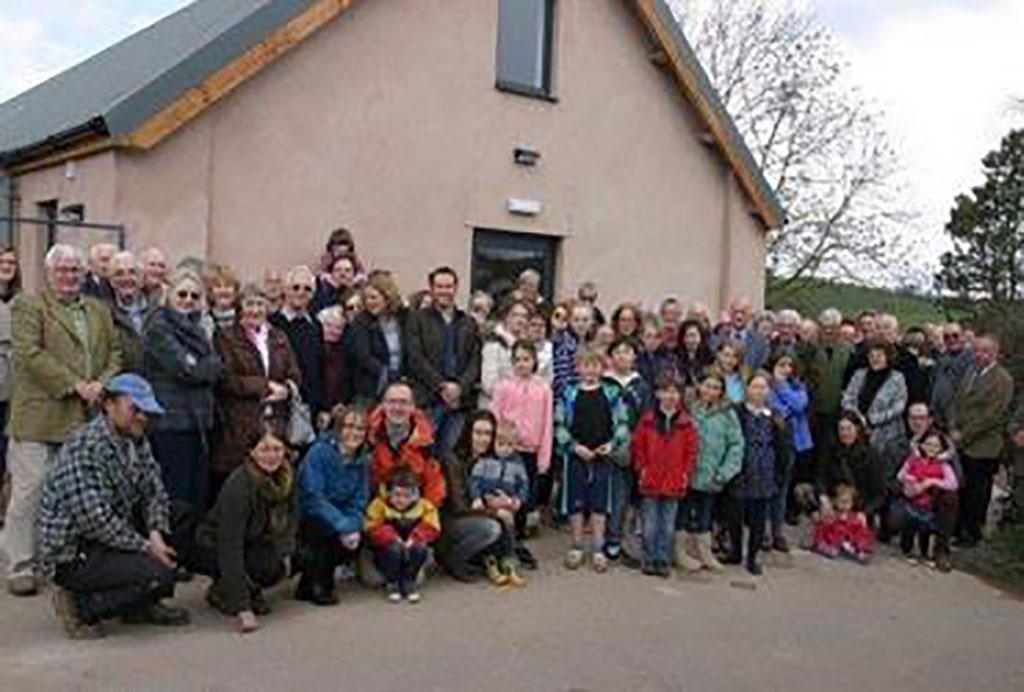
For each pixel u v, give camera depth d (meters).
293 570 6.71
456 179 11.87
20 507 6.48
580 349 8.84
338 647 5.89
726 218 14.24
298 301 7.80
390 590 6.88
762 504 8.38
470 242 12.02
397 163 11.41
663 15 13.20
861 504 9.22
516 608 6.86
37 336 6.41
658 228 13.61
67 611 5.84
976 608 7.82
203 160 10.11
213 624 6.16
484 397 8.36
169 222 9.93
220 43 9.89
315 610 6.56
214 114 10.19
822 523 9.12
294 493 6.41
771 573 8.34
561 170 12.74
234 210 10.35
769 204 14.40
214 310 7.25
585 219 12.97
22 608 6.27
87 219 10.23
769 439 8.42
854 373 9.77
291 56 10.64
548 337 9.03
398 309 8.15
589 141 12.96
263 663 5.57
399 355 8.05
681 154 13.80
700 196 14.01
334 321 7.93
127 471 5.85
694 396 8.33
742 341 9.90
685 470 7.93
